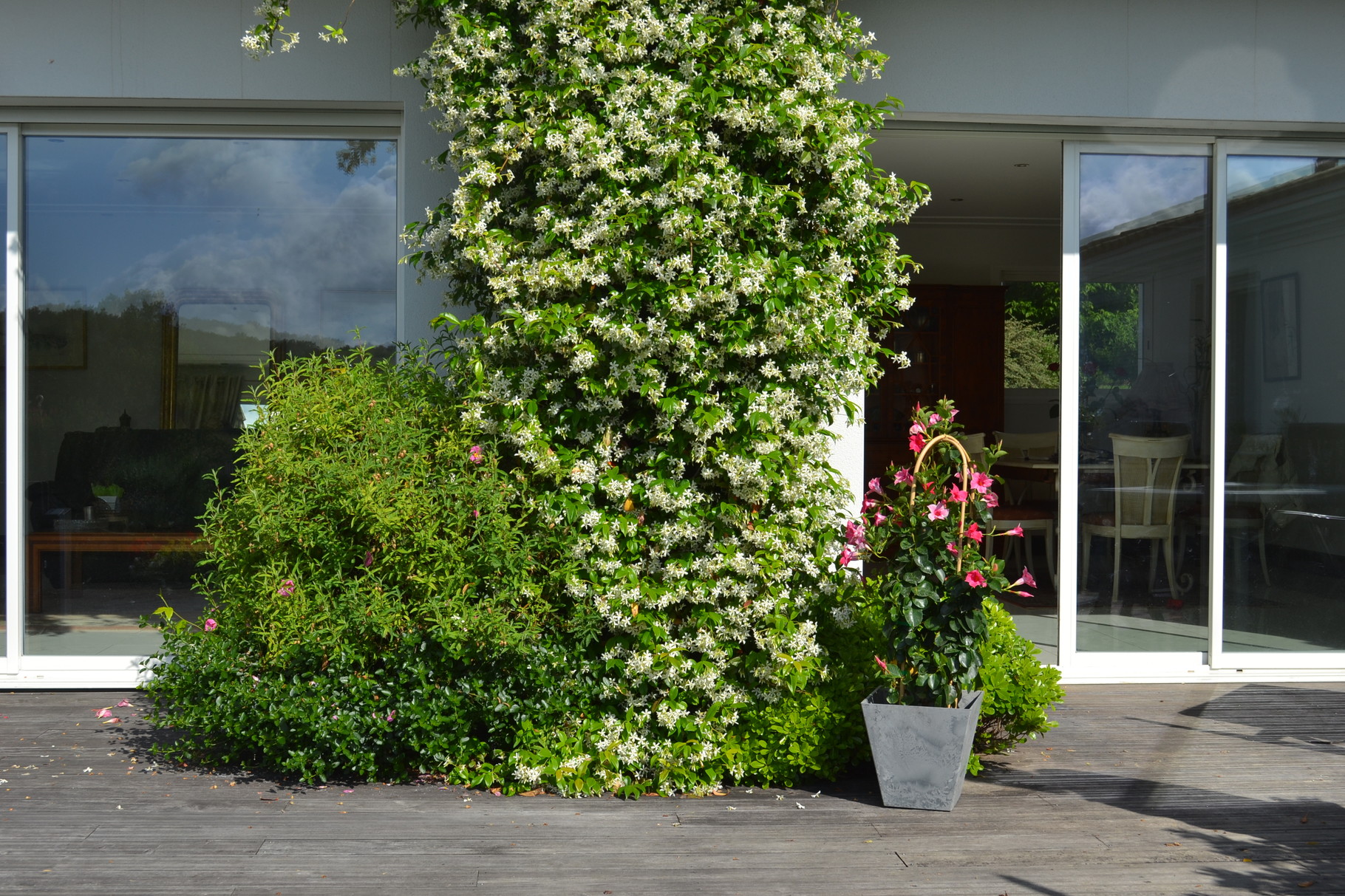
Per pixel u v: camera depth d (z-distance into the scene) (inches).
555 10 144.2
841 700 139.4
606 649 138.9
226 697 134.5
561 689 137.6
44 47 179.0
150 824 123.1
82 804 129.3
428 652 135.0
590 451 142.4
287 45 159.3
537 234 148.3
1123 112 187.6
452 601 132.0
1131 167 197.6
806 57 148.5
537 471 140.0
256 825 123.0
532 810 129.5
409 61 181.9
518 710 134.8
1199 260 198.5
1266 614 198.1
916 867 111.8
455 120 153.9
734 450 138.9
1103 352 197.2
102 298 188.5
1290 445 198.5
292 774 141.6
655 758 136.8
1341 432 199.3
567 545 138.1
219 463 188.4
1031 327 392.2
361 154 190.5
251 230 189.9
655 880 108.0
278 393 150.4
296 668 136.2
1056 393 394.3
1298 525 198.4
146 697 180.2
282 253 189.9
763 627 139.9
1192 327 198.4
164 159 189.2
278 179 190.2
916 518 133.9
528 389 142.2
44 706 174.9
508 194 149.9
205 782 138.1
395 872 109.9
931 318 382.9
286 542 139.6
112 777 139.6
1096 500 196.7
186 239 189.3
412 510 134.2
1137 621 196.9
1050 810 129.6
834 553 147.8
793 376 143.3
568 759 135.6
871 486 139.6
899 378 382.9
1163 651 197.0
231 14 181.3
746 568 136.7
